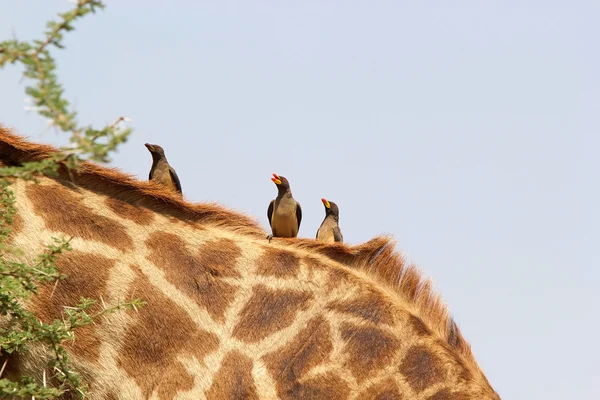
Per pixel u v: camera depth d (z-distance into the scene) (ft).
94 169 69.36
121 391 64.23
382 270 74.08
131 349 64.80
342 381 67.62
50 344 55.77
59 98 34.76
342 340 69.00
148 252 68.08
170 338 65.92
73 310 55.93
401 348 69.67
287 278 70.44
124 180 69.97
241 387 65.98
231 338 67.36
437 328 72.64
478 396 69.46
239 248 71.10
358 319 69.97
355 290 71.26
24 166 40.52
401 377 68.64
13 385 49.80
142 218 69.72
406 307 72.33
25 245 64.13
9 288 48.11
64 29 36.55
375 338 69.46
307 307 69.67
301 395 66.80
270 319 68.64
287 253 71.92
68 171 68.49
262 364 66.95
